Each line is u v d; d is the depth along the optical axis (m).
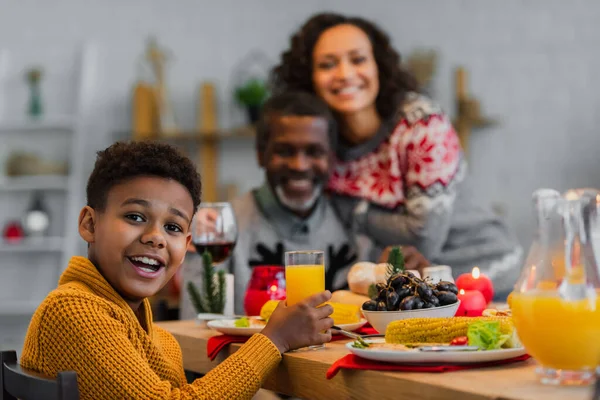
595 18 4.25
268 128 2.43
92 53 4.80
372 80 2.49
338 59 2.50
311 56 2.59
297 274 1.32
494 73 4.36
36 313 1.15
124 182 1.21
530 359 1.07
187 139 4.60
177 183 1.24
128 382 1.09
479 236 2.56
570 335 0.89
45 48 4.88
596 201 0.93
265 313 1.52
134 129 4.48
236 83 4.67
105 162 1.23
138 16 4.79
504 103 4.34
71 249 4.60
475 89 4.38
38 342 1.12
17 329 4.74
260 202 2.49
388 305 1.30
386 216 2.46
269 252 2.43
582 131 4.24
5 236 4.61
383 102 2.50
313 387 1.15
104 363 1.08
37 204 4.66
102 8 4.84
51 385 0.93
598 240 0.92
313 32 2.58
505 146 4.32
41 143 4.82
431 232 2.39
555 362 0.91
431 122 2.40
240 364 1.18
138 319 1.29
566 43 4.28
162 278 1.23
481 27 4.38
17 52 4.89
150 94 4.52
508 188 4.30
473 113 4.22
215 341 1.41
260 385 1.20
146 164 1.21
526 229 4.26
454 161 2.43
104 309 1.14
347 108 2.49
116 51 4.80
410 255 1.86
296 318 1.25
